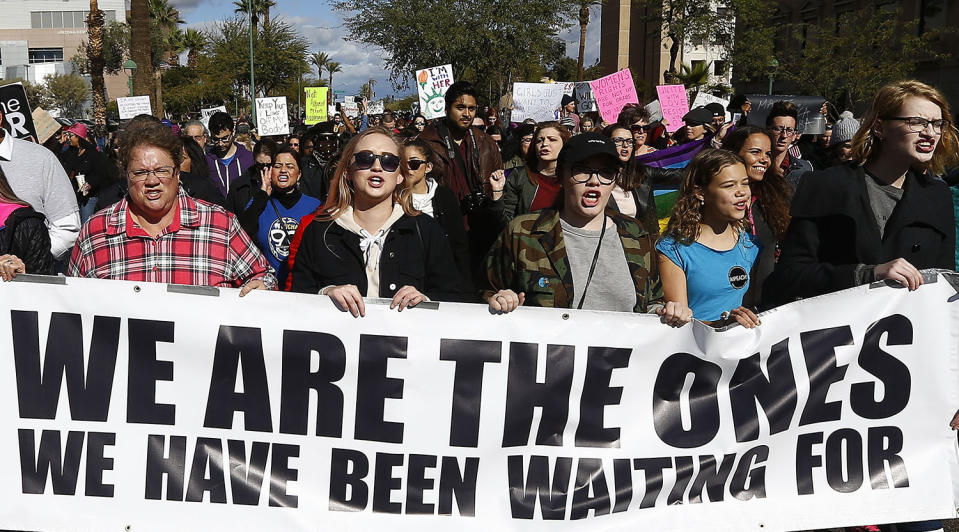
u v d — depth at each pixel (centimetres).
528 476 352
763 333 355
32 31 11294
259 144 643
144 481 343
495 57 3303
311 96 2008
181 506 344
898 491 356
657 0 3828
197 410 345
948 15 3450
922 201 352
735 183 383
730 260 395
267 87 5625
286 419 347
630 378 353
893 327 354
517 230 375
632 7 6462
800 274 358
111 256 367
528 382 350
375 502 348
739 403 355
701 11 3722
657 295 380
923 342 354
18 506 340
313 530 345
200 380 345
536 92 1444
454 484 350
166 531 343
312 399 347
